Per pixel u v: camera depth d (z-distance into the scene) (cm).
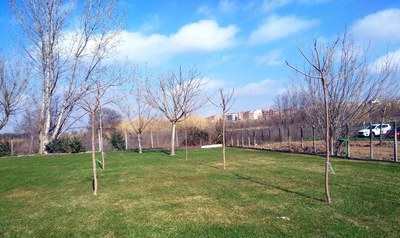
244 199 728
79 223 598
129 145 3325
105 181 1035
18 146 3027
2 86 2597
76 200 784
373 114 2011
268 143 2872
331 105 1616
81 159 1842
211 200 730
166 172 1196
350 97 1608
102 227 568
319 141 2625
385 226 519
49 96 2630
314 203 671
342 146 1789
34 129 3012
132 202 739
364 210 611
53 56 2614
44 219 635
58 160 1828
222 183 933
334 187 827
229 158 1666
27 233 557
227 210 641
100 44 2691
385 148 2022
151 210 662
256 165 1340
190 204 699
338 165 1266
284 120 3759
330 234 488
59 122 2695
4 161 1880
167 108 2022
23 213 690
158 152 2245
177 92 2097
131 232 536
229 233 509
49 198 826
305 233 495
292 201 695
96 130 3209
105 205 722
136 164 1485
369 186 830
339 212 602
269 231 510
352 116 1609
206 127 3428
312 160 1470
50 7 2552
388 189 790
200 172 1173
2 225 608
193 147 2867
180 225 559
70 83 2680
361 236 477
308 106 1830
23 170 1423
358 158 1446
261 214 605
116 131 3416
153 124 3425
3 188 1004
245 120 4275
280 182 923
